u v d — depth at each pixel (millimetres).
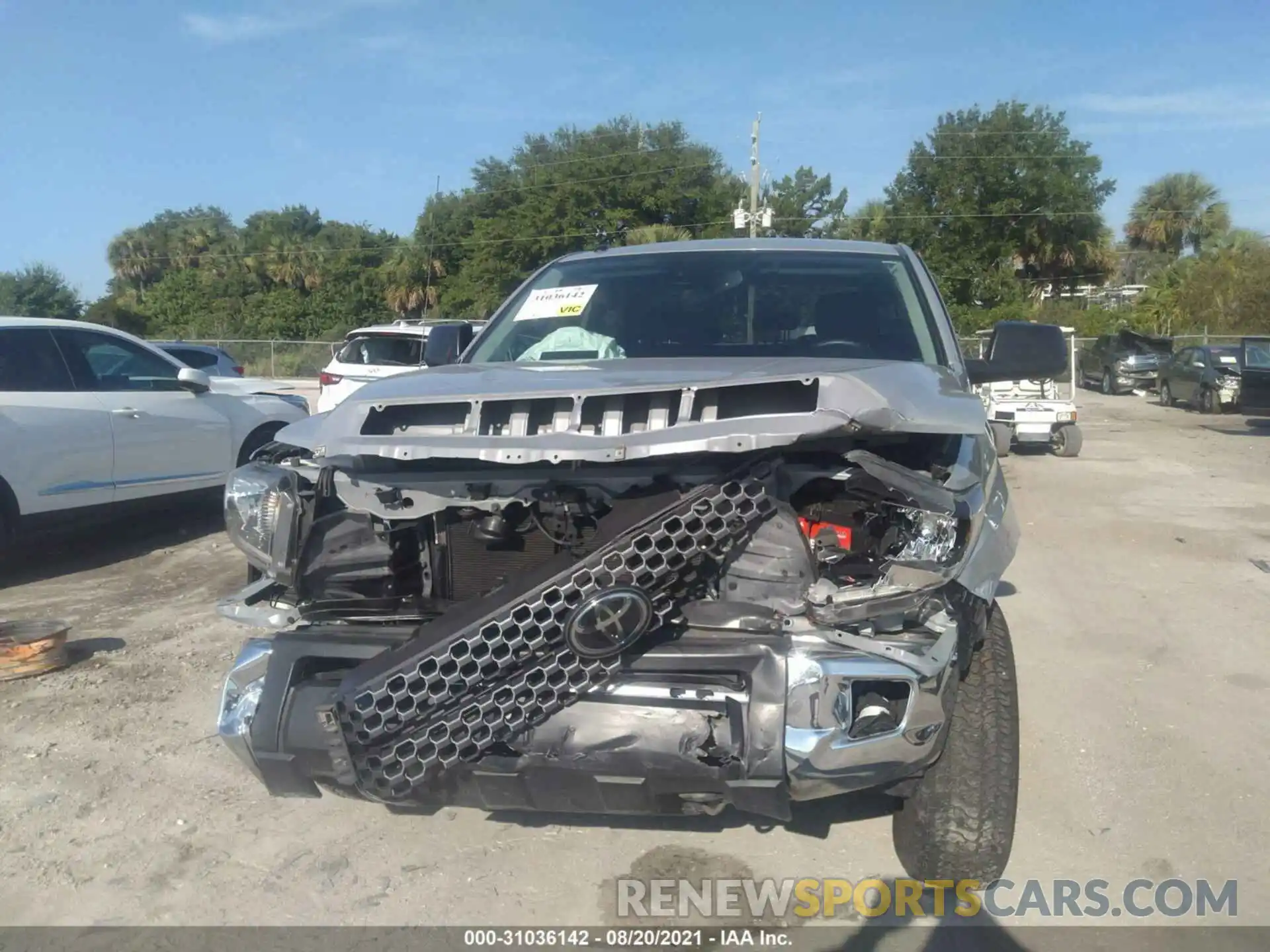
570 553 2822
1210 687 5305
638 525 2682
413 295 50812
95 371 7918
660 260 4441
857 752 2721
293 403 9789
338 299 53062
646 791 2775
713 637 2793
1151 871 3537
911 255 4441
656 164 46562
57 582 7426
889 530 2893
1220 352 24188
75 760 4418
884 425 2664
